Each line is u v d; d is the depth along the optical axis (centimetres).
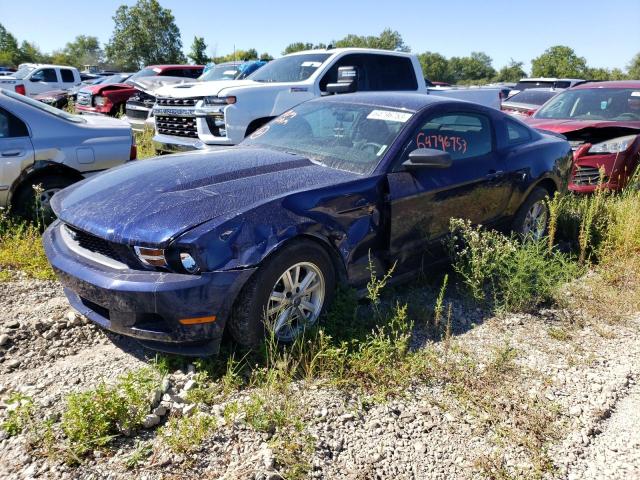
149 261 298
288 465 253
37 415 273
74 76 2119
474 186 451
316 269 347
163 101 791
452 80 12531
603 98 854
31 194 525
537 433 290
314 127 454
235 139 715
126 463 246
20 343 342
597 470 270
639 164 706
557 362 360
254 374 310
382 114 435
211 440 262
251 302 313
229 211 312
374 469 258
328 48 906
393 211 385
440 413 301
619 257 537
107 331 362
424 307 411
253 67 1166
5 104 512
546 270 450
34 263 448
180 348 309
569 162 573
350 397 307
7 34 6819
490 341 382
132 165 401
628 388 337
